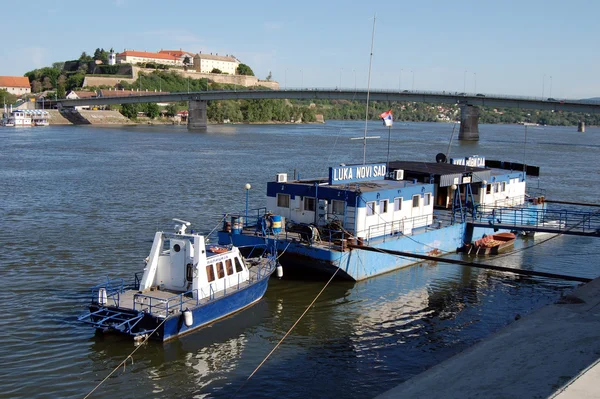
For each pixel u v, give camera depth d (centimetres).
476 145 16450
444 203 4834
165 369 2427
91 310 2661
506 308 3278
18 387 2258
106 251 4209
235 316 2994
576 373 1708
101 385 2292
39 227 4934
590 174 9850
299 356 2591
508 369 1773
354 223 3631
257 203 6331
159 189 7169
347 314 3097
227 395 2253
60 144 13875
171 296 2794
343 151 13288
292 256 3503
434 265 4084
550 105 16962
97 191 6925
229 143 15412
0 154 11181
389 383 2372
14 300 3161
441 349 2706
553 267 4175
